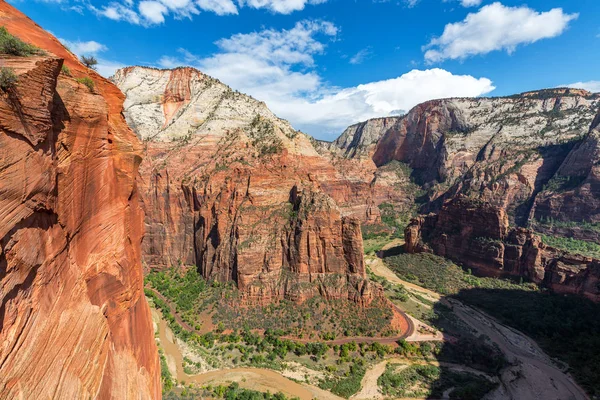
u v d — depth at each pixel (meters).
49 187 14.58
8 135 11.80
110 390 18.41
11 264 11.88
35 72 13.20
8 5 18.62
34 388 12.29
